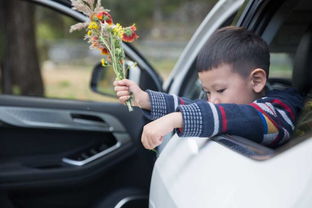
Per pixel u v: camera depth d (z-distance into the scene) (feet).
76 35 72.08
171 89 9.72
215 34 5.90
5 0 25.93
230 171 4.35
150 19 92.58
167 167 5.97
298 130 5.28
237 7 8.36
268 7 7.16
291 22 7.61
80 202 10.09
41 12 51.44
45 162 10.12
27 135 10.07
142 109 5.95
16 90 27.50
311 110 5.39
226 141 4.93
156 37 91.04
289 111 5.63
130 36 5.78
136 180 10.06
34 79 26.58
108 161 9.95
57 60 69.87
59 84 53.57
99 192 10.11
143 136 5.10
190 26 92.02
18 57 26.21
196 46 9.46
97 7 5.65
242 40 5.65
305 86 7.19
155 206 6.04
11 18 25.99
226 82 5.57
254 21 7.25
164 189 5.65
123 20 87.56
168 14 93.30
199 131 4.98
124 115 10.02
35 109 9.96
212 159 4.85
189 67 9.53
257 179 3.87
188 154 5.51
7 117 9.85
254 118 5.16
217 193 4.30
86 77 59.41
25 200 9.86
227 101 5.62
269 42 7.39
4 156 10.03
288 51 8.48
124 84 5.77
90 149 10.33
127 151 9.95
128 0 86.84
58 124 9.97
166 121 4.99
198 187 4.72
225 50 5.57
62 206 10.03
